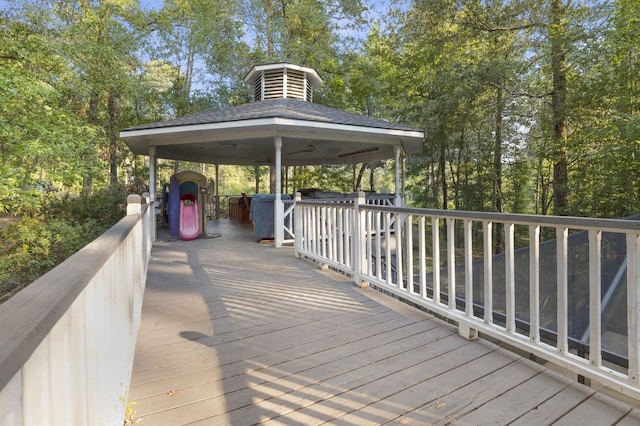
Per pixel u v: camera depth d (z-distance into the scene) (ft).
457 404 6.13
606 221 5.76
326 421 5.72
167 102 52.37
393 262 21.83
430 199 49.73
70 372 2.89
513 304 7.57
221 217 49.67
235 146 31.68
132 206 10.18
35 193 24.71
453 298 9.16
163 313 10.63
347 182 58.34
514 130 40.70
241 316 10.38
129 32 43.29
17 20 27.76
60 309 2.40
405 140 28.19
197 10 50.70
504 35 35.99
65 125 26.37
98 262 3.72
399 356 7.88
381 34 54.90
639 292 5.52
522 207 44.88
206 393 6.47
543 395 6.36
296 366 7.45
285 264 17.48
